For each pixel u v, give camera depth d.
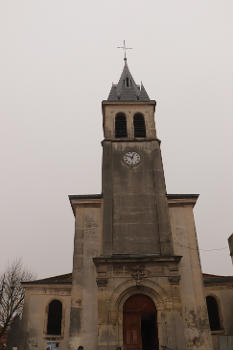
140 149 20.94
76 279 16.77
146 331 16.94
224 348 18.45
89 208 18.77
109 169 20.03
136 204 18.88
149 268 16.56
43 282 22.80
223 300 21.45
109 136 21.67
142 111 22.89
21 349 20.67
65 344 21.02
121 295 16.11
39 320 21.64
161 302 15.89
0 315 27.59
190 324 15.74
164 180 19.61
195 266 17.17
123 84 26.66
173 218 18.50
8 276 29.56
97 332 15.55
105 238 17.64
